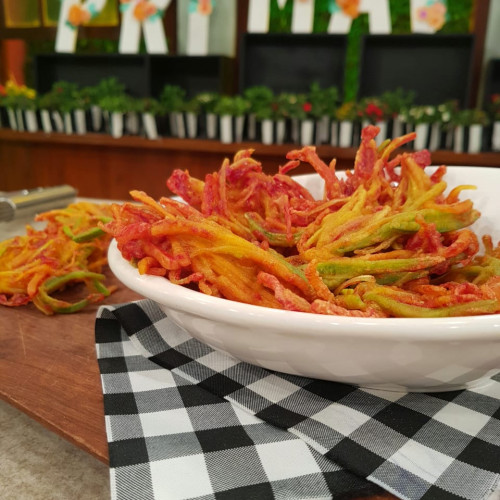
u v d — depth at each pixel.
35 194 0.99
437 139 2.42
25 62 3.53
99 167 3.11
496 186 0.60
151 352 0.49
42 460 0.43
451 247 0.44
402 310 0.39
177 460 0.35
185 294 0.37
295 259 0.46
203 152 2.83
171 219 0.41
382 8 2.65
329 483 0.33
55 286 0.63
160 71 3.11
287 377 0.44
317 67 2.90
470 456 0.34
